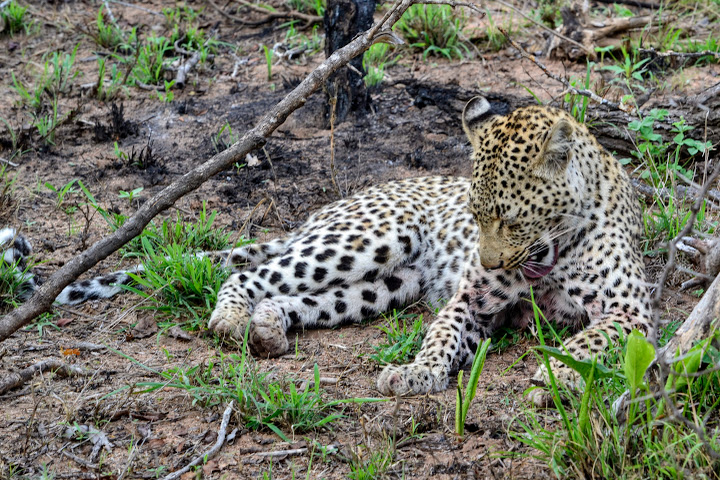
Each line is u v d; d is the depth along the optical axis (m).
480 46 18.28
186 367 9.05
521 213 9.06
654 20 17.58
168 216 12.94
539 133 9.02
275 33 19.64
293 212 13.26
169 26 19.53
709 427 7.26
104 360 9.27
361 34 8.64
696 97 13.88
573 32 17.08
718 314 7.11
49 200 13.36
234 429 7.81
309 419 7.89
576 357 8.52
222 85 17.31
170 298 10.57
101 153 14.87
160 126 15.75
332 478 7.12
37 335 9.80
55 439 7.69
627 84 15.05
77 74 16.89
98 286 10.74
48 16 20.28
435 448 7.48
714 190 12.73
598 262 9.36
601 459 6.67
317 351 9.66
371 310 10.69
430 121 15.57
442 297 10.84
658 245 11.59
